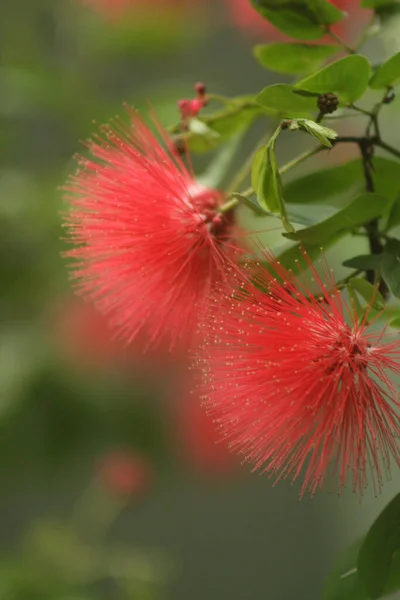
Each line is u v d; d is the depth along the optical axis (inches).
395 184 27.0
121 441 45.6
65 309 46.0
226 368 25.2
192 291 26.1
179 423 47.1
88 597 38.0
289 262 25.8
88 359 44.2
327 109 25.6
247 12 43.1
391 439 24.8
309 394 25.0
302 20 27.3
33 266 45.8
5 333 45.5
